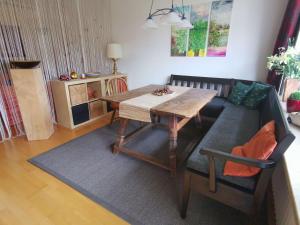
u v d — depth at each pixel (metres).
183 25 2.24
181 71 3.76
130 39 4.18
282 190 1.24
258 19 2.87
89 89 3.52
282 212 1.14
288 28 2.47
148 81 4.23
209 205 1.57
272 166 1.04
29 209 1.54
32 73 2.48
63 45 3.39
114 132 3.02
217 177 1.28
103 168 2.07
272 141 1.08
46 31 3.08
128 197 1.66
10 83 2.74
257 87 2.76
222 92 3.27
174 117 1.86
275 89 2.49
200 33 3.35
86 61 3.91
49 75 3.22
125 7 4.02
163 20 2.12
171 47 3.71
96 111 3.61
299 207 0.80
